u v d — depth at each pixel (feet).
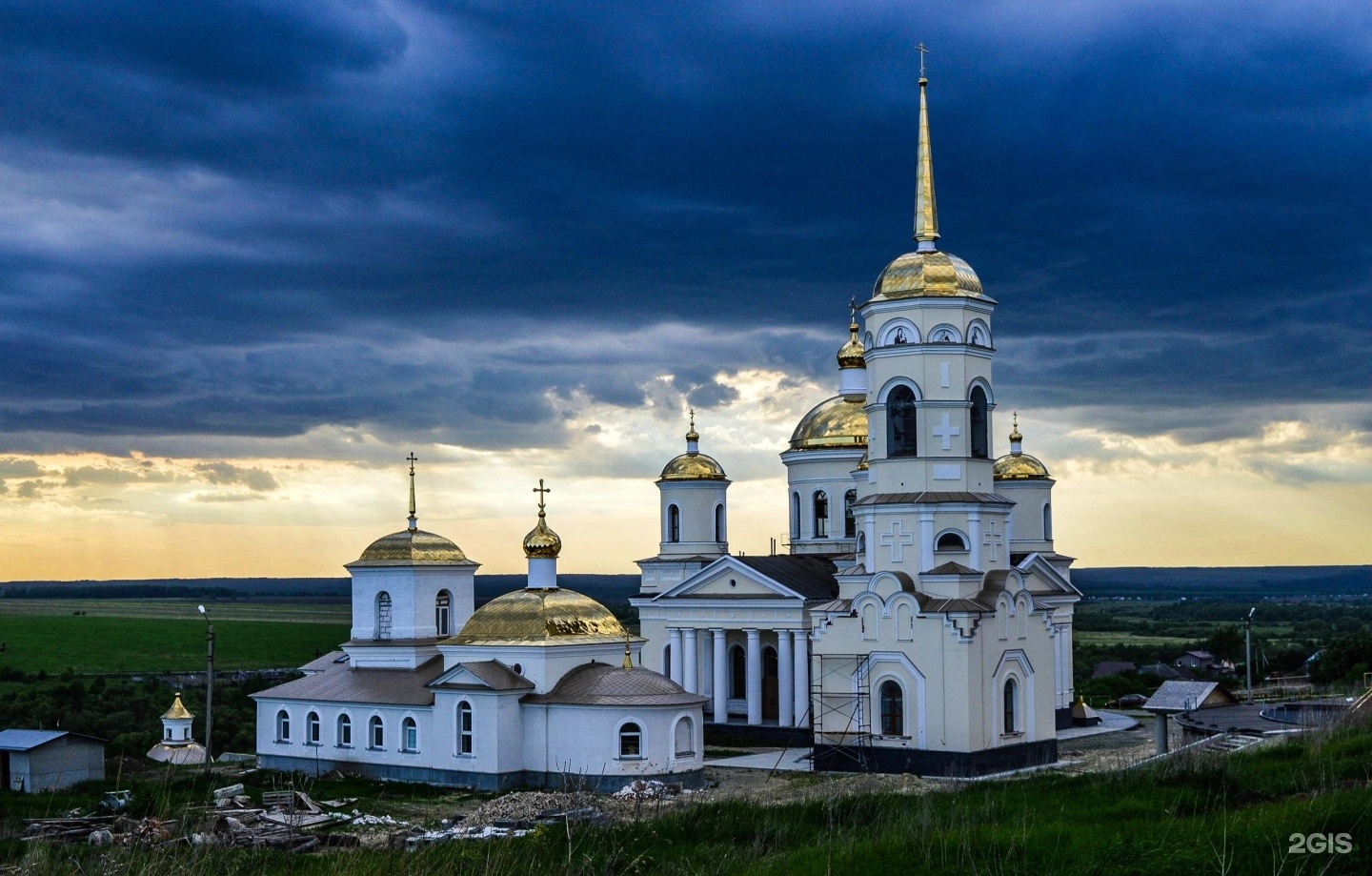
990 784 157.17
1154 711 233.35
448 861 110.11
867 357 246.68
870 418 246.27
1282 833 100.07
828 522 305.94
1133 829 109.91
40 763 238.89
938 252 245.45
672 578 315.99
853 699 239.50
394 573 262.67
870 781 213.05
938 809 133.18
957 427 238.27
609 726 223.71
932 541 236.02
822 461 305.73
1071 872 98.63
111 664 627.46
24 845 149.07
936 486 237.86
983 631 231.91
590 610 245.45
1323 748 148.66
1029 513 316.40
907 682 233.14
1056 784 148.66
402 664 258.98
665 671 297.53
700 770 228.22
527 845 121.80
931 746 229.86
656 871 112.57
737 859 116.06
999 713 233.76
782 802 160.04
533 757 230.27
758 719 282.15
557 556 252.62
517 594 245.24
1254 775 136.36
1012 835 109.91
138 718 402.11
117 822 174.19
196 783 230.89
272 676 552.41
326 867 119.55
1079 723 308.60
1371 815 102.12
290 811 186.19
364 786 232.32
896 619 235.20
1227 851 97.40
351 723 249.75
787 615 278.05
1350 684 365.61
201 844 126.21
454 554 267.59
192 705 431.84
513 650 234.79
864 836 119.44
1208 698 236.84
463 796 221.46
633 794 202.08
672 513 320.70
